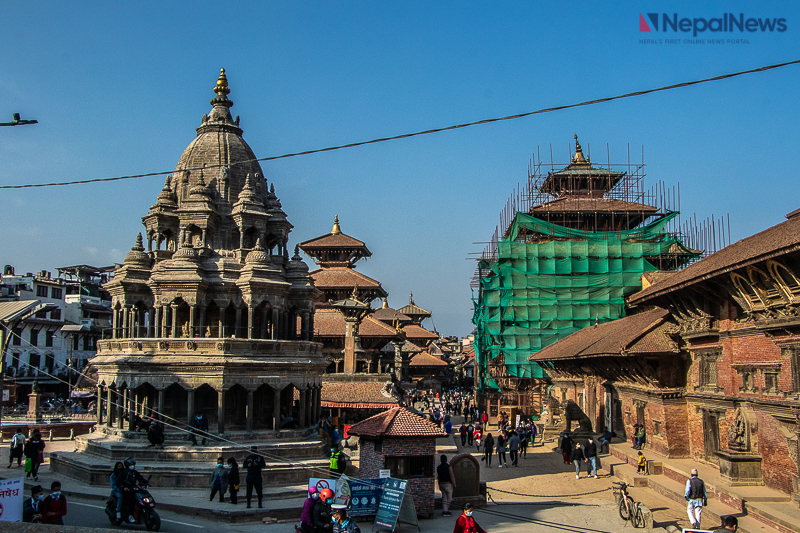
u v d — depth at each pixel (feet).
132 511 84.33
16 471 131.34
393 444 96.99
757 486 101.71
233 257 141.18
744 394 106.52
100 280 388.16
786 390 93.81
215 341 126.82
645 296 137.28
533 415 236.22
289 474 119.44
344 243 293.23
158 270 133.80
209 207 140.67
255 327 138.00
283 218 150.10
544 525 93.91
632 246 238.07
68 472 124.77
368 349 245.86
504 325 243.19
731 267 96.99
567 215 259.19
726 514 93.91
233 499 101.81
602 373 177.47
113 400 137.80
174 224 145.38
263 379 129.90
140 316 143.02
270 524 93.81
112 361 130.72
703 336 118.62
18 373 274.98
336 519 76.64
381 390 185.78
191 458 119.75
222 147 151.12
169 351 127.54
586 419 166.40
